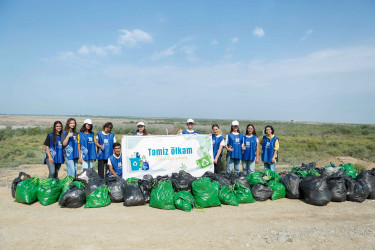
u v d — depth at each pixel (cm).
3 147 2119
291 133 4278
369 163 1267
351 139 3159
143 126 761
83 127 717
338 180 639
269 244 398
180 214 531
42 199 582
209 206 580
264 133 796
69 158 695
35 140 2700
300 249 384
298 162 1577
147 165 723
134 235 425
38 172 1199
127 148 707
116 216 514
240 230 450
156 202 561
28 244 390
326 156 1883
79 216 512
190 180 620
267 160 782
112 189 603
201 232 440
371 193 650
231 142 766
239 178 666
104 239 409
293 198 651
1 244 389
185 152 763
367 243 403
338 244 400
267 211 557
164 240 407
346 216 532
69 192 562
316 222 496
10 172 1196
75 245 388
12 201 611
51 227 454
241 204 605
